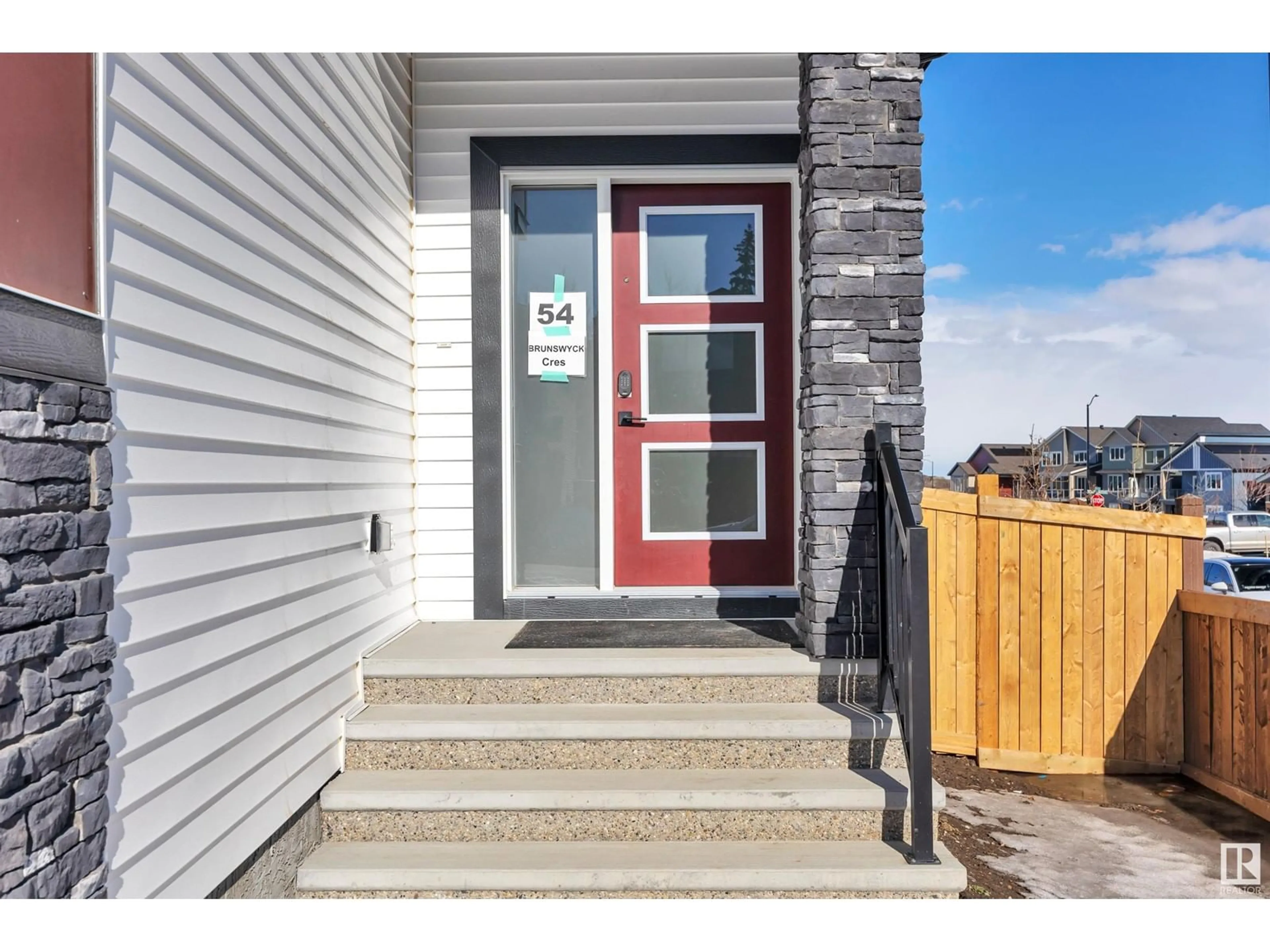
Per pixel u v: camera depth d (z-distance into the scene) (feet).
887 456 8.98
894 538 8.75
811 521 9.91
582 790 8.30
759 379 12.76
